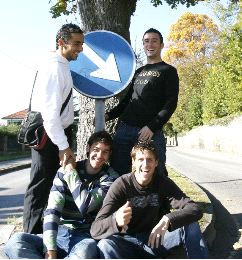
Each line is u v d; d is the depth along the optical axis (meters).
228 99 33.62
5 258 4.09
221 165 19.97
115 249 3.44
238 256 5.04
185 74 56.97
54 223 3.50
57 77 3.95
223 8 24.00
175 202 3.68
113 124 5.85
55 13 10.81
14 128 38.69
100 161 3.71
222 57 37.72
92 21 5.88
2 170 19.67
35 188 4.20
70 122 4.22
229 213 7.53
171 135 76.00
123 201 3.57
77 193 3.60
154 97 4.71
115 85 4.52
